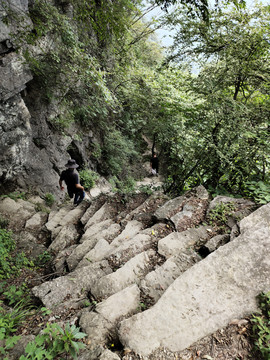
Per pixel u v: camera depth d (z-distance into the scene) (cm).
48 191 760
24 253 393
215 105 354
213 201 359
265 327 178
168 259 276
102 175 1167
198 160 406
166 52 485
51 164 792
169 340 191
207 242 286
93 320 215
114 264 302
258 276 220
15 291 297
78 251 357
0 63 428
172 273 259
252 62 368
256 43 367
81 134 958
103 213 489
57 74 599
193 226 333
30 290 298
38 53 531
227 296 212
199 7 262
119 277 267
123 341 193
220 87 394
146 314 207
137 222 392
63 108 764
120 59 973
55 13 518
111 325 212
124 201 516
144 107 809
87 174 997
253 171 384
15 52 423
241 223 283
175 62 485
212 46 418
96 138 1088
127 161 1336
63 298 262
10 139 533
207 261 239
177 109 504
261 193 341
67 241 431
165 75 836
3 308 260
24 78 492
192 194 396
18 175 668
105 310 223
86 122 973
